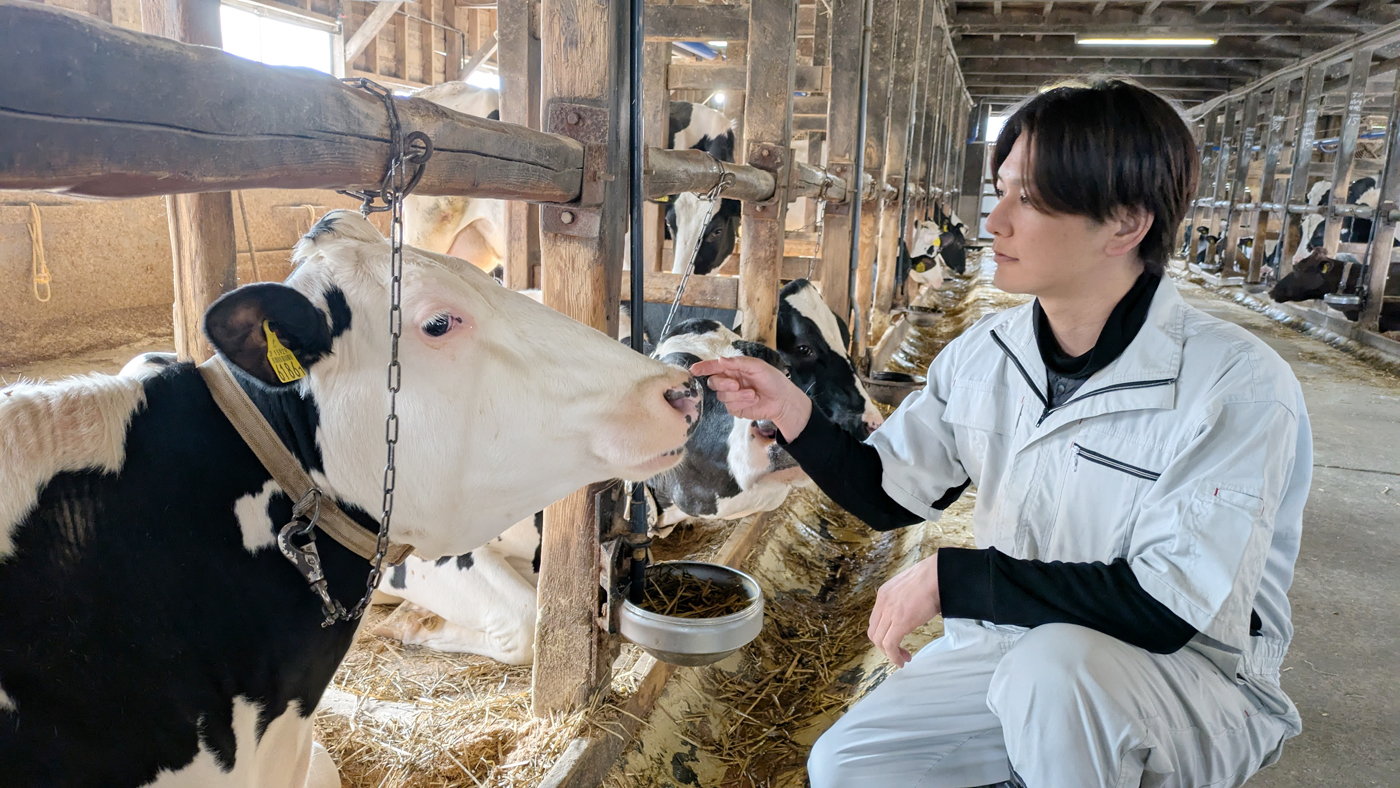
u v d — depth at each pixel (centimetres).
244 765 126
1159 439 135
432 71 1351
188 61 92
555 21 183
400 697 229
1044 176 130
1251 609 132
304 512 127
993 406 158
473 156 142
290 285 127
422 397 132
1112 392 138
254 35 1003
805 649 306
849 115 528
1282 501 139
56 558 108
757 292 356
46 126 79
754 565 337
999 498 155
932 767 153
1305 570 351
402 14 1268
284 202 809
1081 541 143
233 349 112
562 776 189
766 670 291
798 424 174
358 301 129
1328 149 1409
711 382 174
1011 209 138
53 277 618
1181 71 1691
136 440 117
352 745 204
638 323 210
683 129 703
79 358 577
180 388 122
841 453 175
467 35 1447
